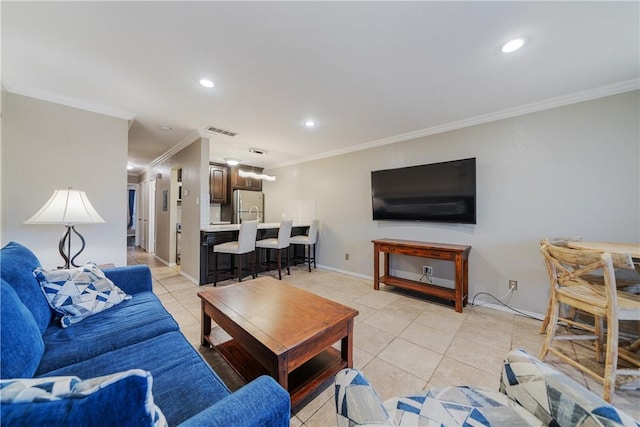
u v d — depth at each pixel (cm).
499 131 285
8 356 83
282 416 72
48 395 50
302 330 142
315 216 499
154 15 146
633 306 155
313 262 498
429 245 305
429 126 328
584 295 171
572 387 80
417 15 145
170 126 335
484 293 295
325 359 172
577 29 155
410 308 287
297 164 537
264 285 219
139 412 55
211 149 452
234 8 141
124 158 287
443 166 320
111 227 278
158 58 187
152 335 136
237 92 239
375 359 188
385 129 341
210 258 381
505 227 281
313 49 176
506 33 159
